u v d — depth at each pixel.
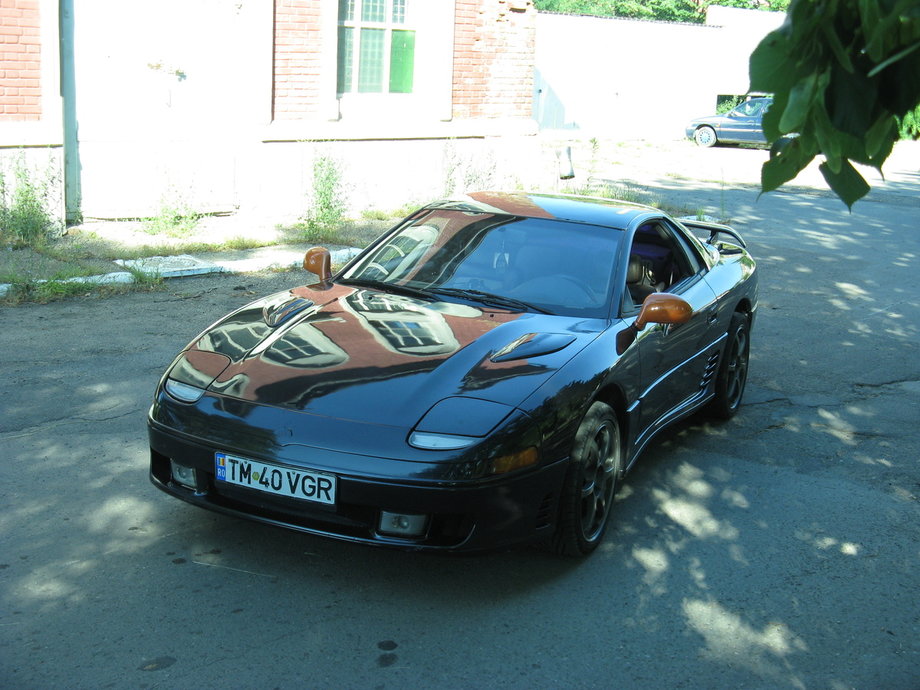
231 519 4.46
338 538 3.70
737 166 23.23
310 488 3.66
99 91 10.52
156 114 10.92
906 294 10.78
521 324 4.54
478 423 3.73
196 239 10.49
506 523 3.75
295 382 3.99
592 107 28.75
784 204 17.44
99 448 5.18
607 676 3.39
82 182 10.60
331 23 11.98
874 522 4.89
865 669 3.55
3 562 3.94
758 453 5.80
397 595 3.87
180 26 10.87
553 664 3.44
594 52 28.19
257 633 3.53
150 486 4.75
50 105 9.89
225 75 11.31
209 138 11.36
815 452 5.86
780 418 6.49
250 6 11.27
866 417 6.57
